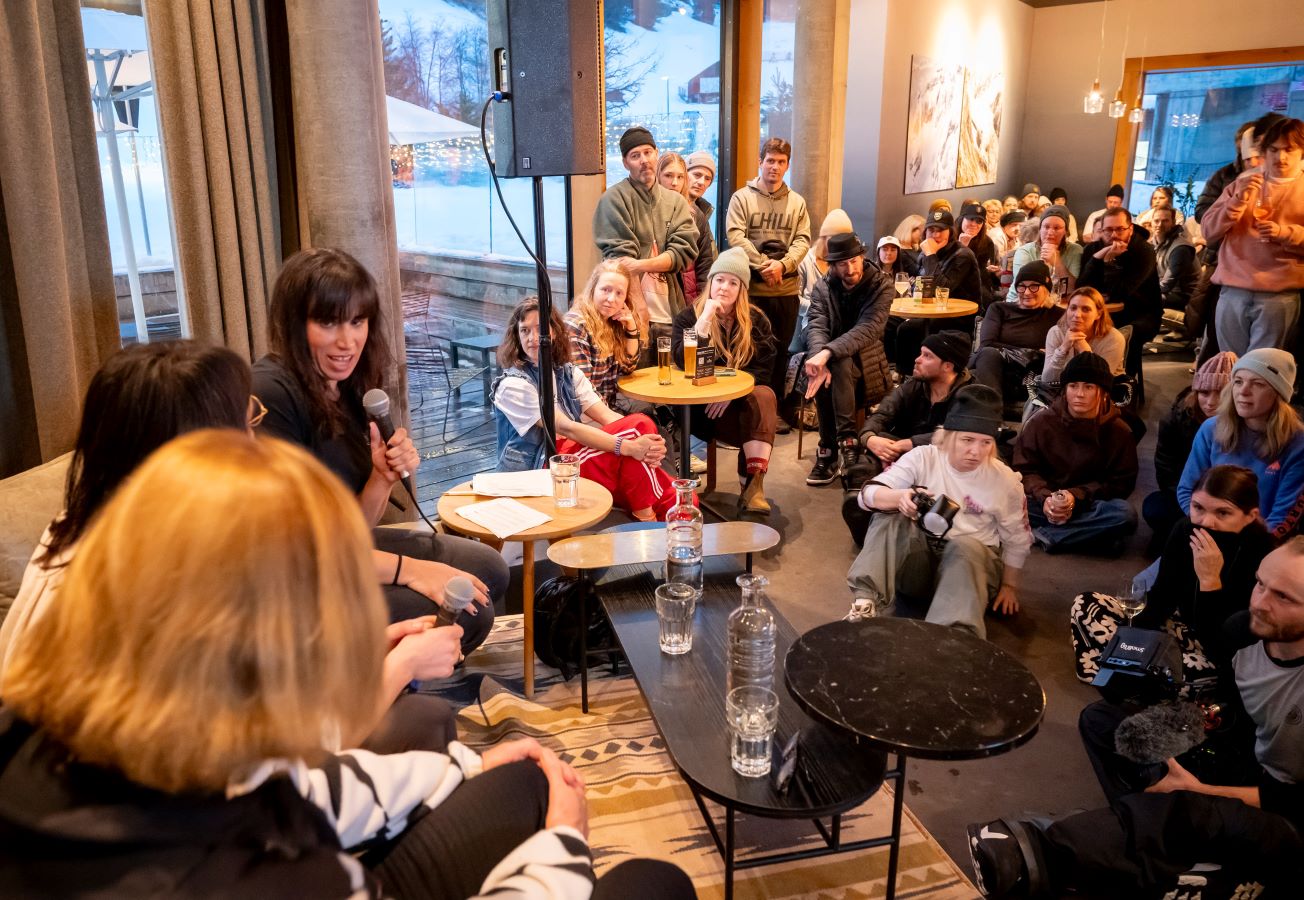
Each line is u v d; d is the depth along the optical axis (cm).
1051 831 187
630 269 407
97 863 66
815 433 537
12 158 235
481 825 117
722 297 404
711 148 609
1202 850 177
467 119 445
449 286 463
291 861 74
